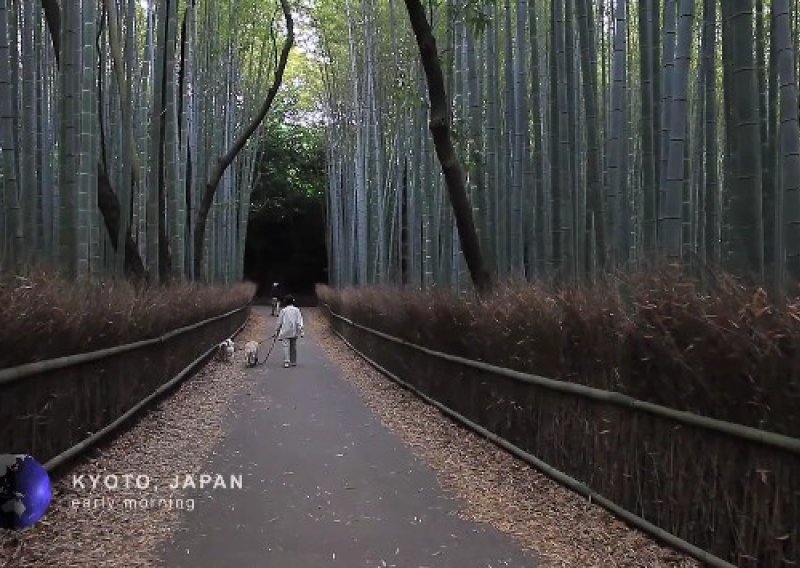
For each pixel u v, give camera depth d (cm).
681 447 417
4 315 425
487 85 1033
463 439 752
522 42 997
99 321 625
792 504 335
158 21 1186
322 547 439
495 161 1024
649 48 786
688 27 582
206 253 2175
